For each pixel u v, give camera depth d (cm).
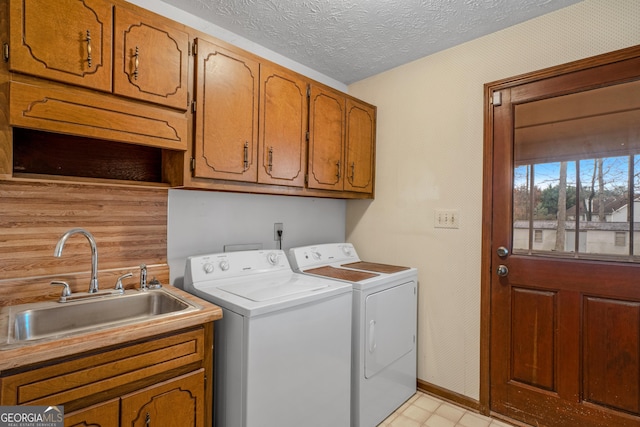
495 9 176
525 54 188
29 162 139
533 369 185
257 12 180
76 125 121
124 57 132
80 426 102
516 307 191
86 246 154
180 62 148
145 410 116
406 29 196
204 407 133
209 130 157
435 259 225
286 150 191
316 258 231
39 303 136
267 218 229
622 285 161
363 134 247
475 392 206
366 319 183
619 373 161
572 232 175
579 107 173
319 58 233
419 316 232
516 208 193
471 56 209
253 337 133
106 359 107
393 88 249
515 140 193
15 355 91
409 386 220
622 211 162
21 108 111
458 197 215
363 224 269
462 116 213
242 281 184
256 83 176
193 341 129
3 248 134
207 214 197
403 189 243
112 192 161
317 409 159
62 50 118
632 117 159
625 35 160
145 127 137
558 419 177
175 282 183
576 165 174
